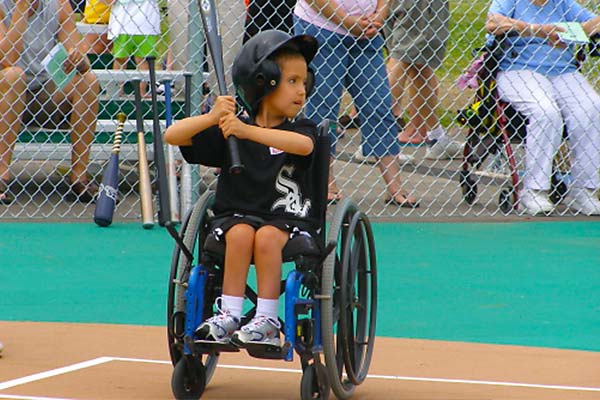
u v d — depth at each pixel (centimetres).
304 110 2491
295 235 1172
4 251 2122
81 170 2578
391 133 2583
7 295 1809
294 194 1185
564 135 2664
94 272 1983
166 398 1217
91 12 2872
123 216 2475
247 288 1220
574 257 2181
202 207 1223
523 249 2244
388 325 1664
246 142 1180
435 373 1383
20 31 2481
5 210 2475
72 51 2470
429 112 3334
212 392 1267
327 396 1205
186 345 1159
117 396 1220
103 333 1570
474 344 1552
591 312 1766
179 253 1195
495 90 2611
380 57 2530
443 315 1730
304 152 1172
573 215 2616
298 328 1148
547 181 2578
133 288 1875
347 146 3300
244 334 1138
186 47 2744
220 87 1224
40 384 1269
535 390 1298
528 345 1559
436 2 3098
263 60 1173
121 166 3086
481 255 2181
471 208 2659
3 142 2511
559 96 2592
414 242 2288
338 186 2855
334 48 2455
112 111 2659
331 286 1167
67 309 1727
